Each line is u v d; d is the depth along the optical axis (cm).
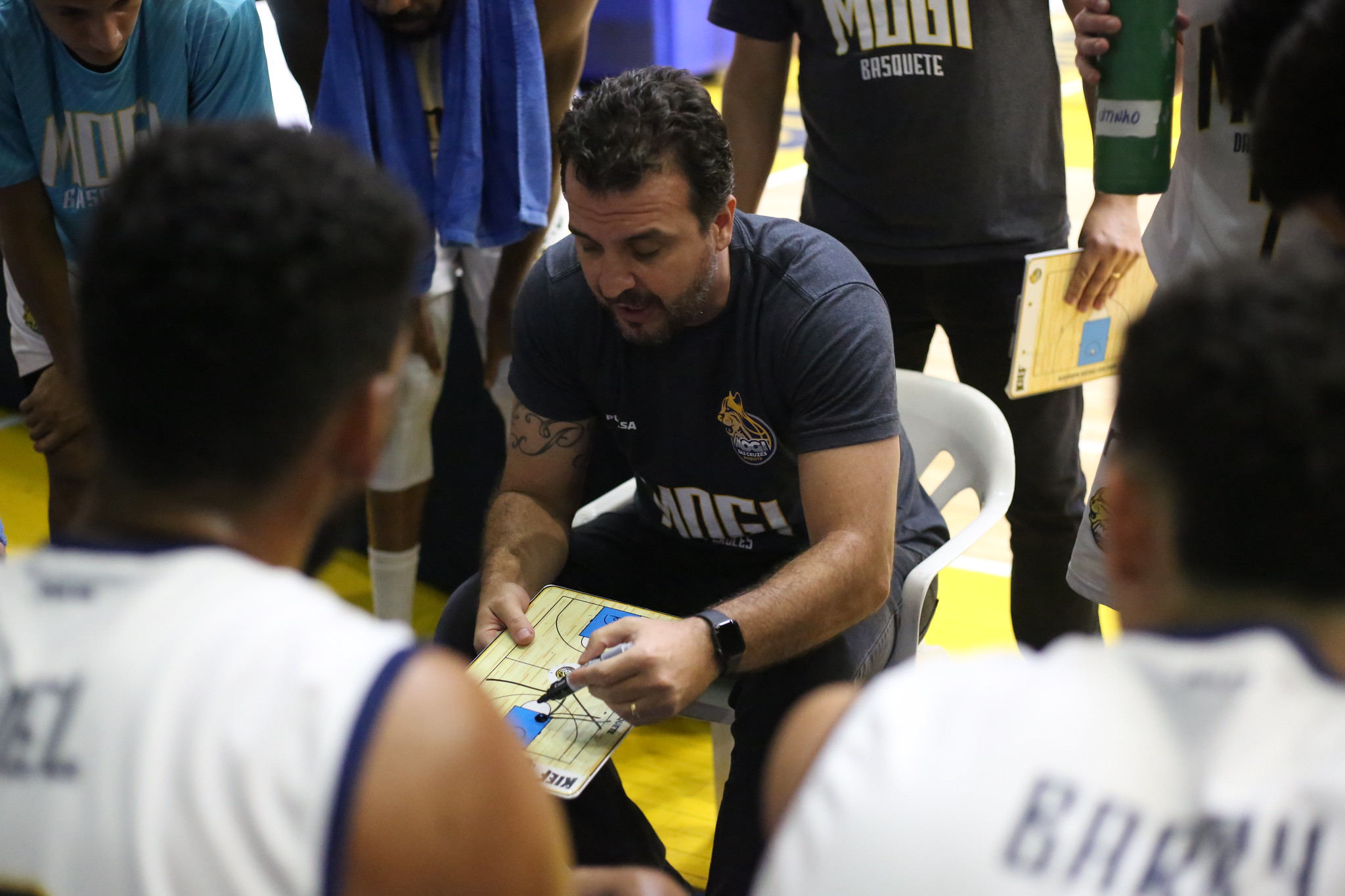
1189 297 62
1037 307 182
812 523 157
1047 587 223
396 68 222
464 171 222
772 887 61
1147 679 60
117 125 208
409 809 62
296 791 60
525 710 142
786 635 146
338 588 280
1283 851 54
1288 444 56
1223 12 137
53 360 233
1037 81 207
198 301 65
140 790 60
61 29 188
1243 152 147
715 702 164
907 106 205
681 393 165
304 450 70
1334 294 60
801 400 158
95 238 68
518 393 176
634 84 147
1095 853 55
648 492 179
